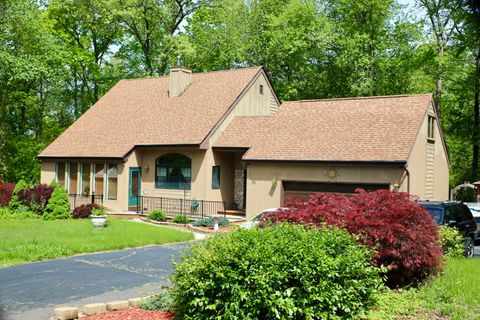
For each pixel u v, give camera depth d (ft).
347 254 29.37
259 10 134.31
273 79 134.00
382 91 122.83
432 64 117.08
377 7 122.31
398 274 36.09
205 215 87.76
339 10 129.08
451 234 45.85
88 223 72.54
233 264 25.73
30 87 131.85
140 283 39.78
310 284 25.79
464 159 154.71
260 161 81.30
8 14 111.45
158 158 95.04
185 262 28.04
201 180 88.69
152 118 101.04
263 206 81.41
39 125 144.87
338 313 28.02
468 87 114.93
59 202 81.00
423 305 31.12
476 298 31.78
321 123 84.28
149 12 132.87
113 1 124.47
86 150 99.35
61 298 35.04
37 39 116.57
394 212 36.22
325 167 75.97
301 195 78.69
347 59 119.34
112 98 115.65
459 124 123.85
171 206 91.61
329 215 37.11
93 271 44.21
